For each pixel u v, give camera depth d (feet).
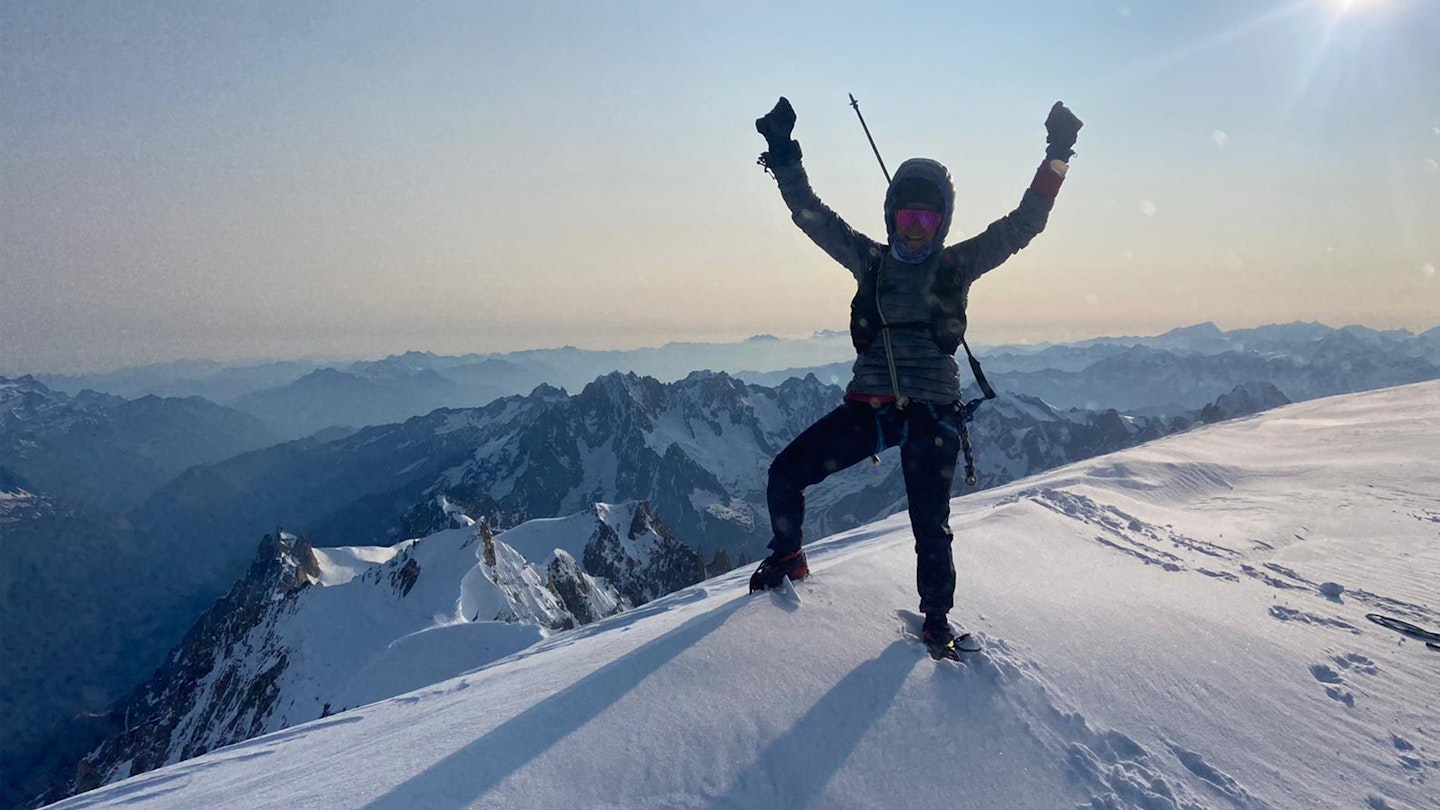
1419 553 35.12
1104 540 30.01
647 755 11.85
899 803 11.87
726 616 16.15
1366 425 92.07
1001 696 14.79
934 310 15.08
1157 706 15.99
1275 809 13.57
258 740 20.17
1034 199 14.48
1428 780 15.08
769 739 12.55
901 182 14.66
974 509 44.57
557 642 29.37
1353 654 21.06
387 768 12.50
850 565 19.66
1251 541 37.40
